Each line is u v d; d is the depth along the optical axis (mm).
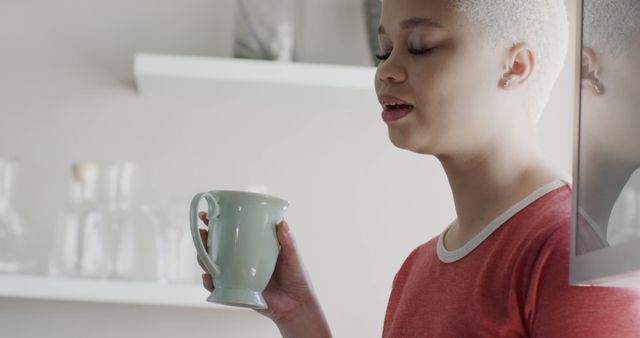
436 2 1136
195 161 2373
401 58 1158
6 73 2373
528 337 1040
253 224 1208
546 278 1002
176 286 2160
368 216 2375
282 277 1317
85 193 2252
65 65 2385
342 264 2357
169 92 2354
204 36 2400
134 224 2260
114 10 2406
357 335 2338
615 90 862
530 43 1153
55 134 2363
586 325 955
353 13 2414
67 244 2217
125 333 2301
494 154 1146
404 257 2367
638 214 783
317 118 2400
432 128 1140
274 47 2256
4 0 2395
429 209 2385
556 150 2367
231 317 2314
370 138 2400
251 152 2383
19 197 2330
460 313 1113
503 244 1091
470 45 1132
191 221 1213
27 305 2295
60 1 2402
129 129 2375
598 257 861
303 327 1337
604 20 907
